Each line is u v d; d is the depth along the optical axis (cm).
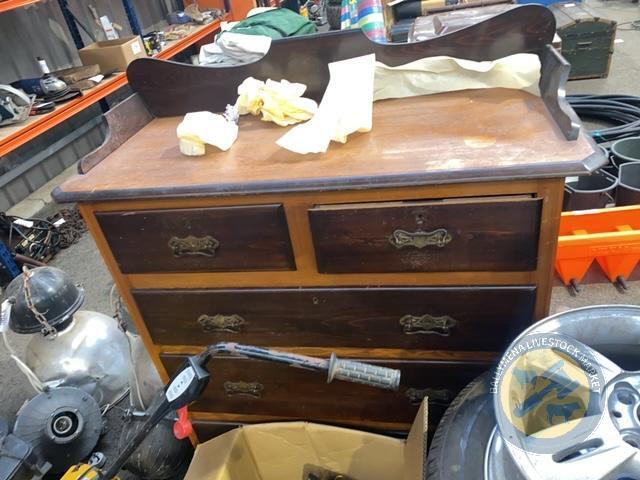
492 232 79
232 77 112
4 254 208
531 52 99
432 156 80
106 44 262
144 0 369
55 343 150
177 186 84
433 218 79
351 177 78
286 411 119
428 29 195
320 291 94
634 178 187
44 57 292
